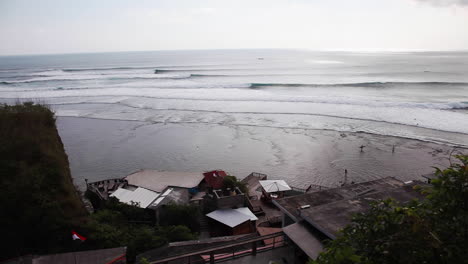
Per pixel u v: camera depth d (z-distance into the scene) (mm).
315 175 28500
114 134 41188
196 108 55219
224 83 83500
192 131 42188
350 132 40281
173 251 13617
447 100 56656
